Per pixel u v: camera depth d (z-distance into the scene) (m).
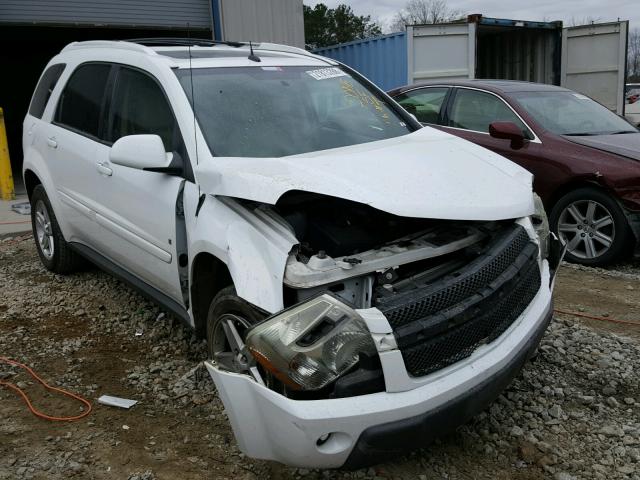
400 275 2.83
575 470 2.90
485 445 3.07
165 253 3.56
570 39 12.78
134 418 3.34
